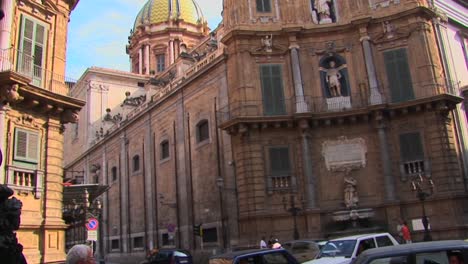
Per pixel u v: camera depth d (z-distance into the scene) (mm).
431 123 26984
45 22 22109
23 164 19578
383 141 27344
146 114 42969
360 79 29078
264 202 27328
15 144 19297
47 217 20016
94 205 28234
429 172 26484
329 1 31203
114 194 48688
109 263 45156
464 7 34594
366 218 26625
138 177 43500
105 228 50000
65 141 67125
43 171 20438
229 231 29281
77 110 22016
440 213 25766
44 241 19641
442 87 27906
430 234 25359
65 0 23391
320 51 29891
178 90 37406
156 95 42781
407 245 7203
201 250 32344
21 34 20641
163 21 67625
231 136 29578
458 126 28531
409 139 27328
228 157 30234
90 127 56594
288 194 27594
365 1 30266
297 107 28547
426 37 28594
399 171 27156
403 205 26578
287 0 30906
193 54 48969
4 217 5938
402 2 29422
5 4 19500
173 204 36406
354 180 27344
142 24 67875
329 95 29391
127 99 54969
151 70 64312
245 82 29234
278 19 30688
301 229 26891
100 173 52844
